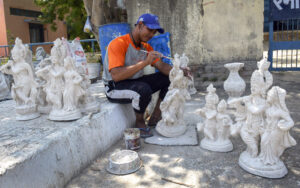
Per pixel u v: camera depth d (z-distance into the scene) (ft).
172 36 18.90
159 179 6.82
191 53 19.51
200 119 11.53
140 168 7.44
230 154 8.07
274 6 21.21
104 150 8.70
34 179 5.60
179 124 9.78
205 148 8.46
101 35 17.33
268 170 6.61
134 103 9.36
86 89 9.14
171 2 18.52
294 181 6.41
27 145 6.19
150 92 9.30
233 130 7.41
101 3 18.78
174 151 8.45
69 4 44.39
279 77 20.80
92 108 9.04
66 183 6.71
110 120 9.29
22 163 5.38
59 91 8.46
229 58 19.45
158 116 10.88
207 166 7.37
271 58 22.72
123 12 19.76
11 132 7.40
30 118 8.82
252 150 7.01
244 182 6.48
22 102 8.91
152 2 18.17
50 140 6.48
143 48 10.44
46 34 52.80
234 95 13.69
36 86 9.04
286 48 21.98
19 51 8.66
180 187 6.41
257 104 6.84
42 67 9.41
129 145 8.54
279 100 6.44
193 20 19.06
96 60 23.24
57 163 6.41
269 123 6.61
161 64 10.30
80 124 7.80
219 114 8.23
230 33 19.19
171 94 9.21
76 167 7.15
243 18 18.88
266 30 38.06
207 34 19.34
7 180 4.95
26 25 48.16
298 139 8.89
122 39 9.64
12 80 14.85
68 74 8.29
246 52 19.26
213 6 18.93
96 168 7.55
